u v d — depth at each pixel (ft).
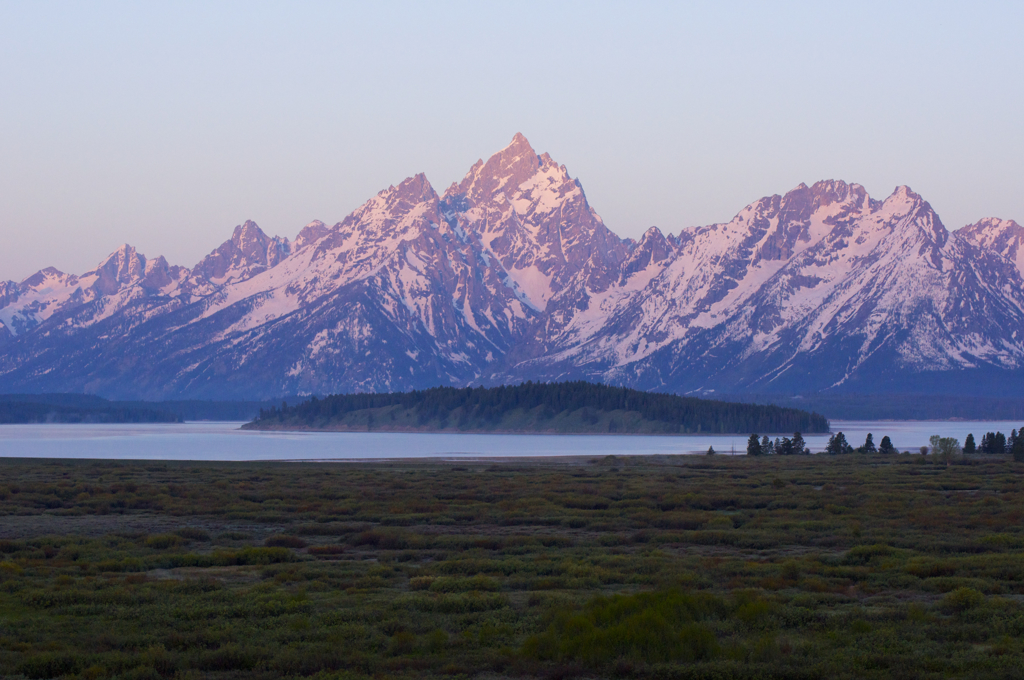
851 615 279.08
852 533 484.74
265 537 506.48
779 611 279.08
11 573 359.87
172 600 307.99
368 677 220.23
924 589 331.57
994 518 539.29
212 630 264.11
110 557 414.82
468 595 310.45
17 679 219.41
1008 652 236.84
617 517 578.25
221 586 336.49
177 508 634.43
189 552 440.45
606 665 231.09
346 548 458.50
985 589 326.24
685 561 390.21
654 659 233.76
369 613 283.38
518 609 293.64
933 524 520.42
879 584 340.59
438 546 458.50
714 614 274.98
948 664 225.76
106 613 287.89
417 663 231.09
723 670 223.30
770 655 234.38
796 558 406.62
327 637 255.91
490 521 567.59
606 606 265.54
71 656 232.94
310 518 590.96
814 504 638.53
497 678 222.89
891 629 259.39
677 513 589.32
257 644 247.70
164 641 251.80
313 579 360.48
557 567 374.84
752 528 516.32
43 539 468.75
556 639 241.35
